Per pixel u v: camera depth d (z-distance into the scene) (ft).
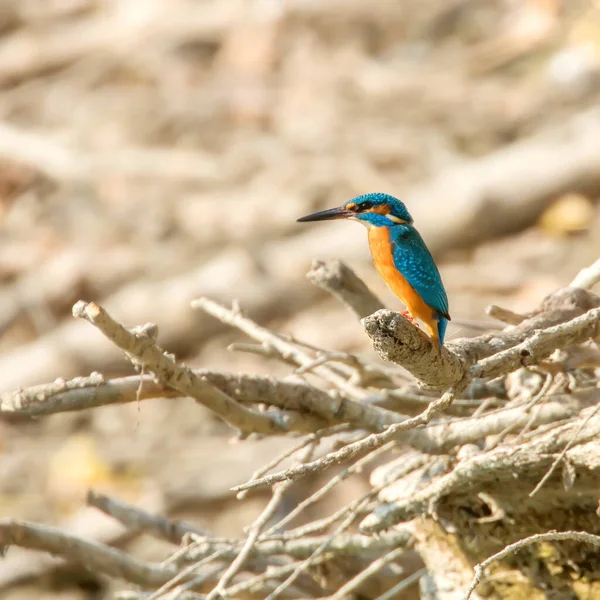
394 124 57.67
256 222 51.37
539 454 18.31
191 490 36.63
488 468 18.69
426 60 64.44
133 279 49.75
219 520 36.24
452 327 34.14
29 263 52.47
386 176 53.78
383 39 67.36
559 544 19.75
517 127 55.93
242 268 47.19
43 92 67.56
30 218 56.13
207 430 40.86
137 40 69.87
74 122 63.67
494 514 19.76
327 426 20.13
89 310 17.10
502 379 21.52
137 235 53.16
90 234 53.98
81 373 45.34
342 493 35.27
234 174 55.88
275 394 19.80
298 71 65.00
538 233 48.44
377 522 20.21
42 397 18.61
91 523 36.01
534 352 17.06
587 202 49.11
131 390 18.93
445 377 16.51
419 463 20.67
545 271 45.93
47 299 49.11
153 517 24.25
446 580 20.80
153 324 18.03
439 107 58.65
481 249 48.67
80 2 73.97
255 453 37.86
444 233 48.52
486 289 45.16
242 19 69.41
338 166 53.98
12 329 48.83
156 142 60.80
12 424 42.98
